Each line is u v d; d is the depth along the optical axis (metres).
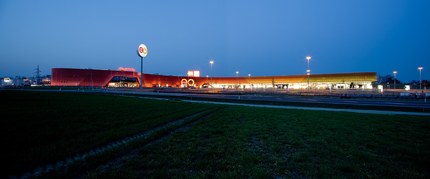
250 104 33.56
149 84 109.19
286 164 5.71
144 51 67.00
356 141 8.18
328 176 4.92
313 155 6.48
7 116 11.98
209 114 17.81
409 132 10.08
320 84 90.56
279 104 32.25
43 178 4.64
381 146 7.43
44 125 9.80
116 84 105.06
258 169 5.23
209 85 126.38
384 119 14.84
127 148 6.85
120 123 11.23
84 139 7.64
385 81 119.56
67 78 92.50
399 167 5.52
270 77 107.88
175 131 10.46
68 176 4.76
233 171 5.12
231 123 12.73
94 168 5.33
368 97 40.62
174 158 6.09
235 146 7.41
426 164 5.74
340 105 28.69
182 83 125.50
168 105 24.09
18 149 6.27
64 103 21.30
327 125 12.02
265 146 7.52
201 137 8.88
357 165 5.56
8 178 4.63
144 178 4.75
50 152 6.09
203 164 5.62
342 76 85.12
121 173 4.91
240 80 118.06
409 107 25.41
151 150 6.86
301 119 14.59
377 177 4.86
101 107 18.94
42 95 32.72
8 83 142.00
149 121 12.34
